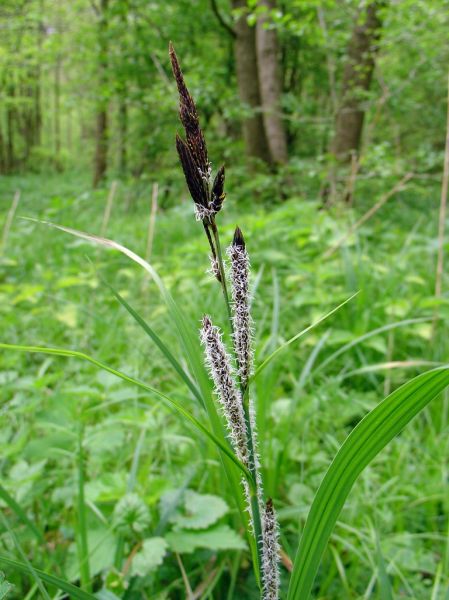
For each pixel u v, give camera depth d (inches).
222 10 471.2
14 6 451.8
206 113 427.5
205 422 105.2
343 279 196.1
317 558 45.3
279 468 97.9
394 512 100.2
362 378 148.9
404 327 159.3
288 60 559.8
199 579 87.8
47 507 96.0
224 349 42.0
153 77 453.1
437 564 91.7
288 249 232.4
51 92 1363.2
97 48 434.6
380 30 289.3
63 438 99.9
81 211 406.0
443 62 346.3
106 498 88.7
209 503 88.7
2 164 1098.7
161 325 179.3
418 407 39.2
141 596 81.4
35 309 183.6
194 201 39.4
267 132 393.1
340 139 358.3
